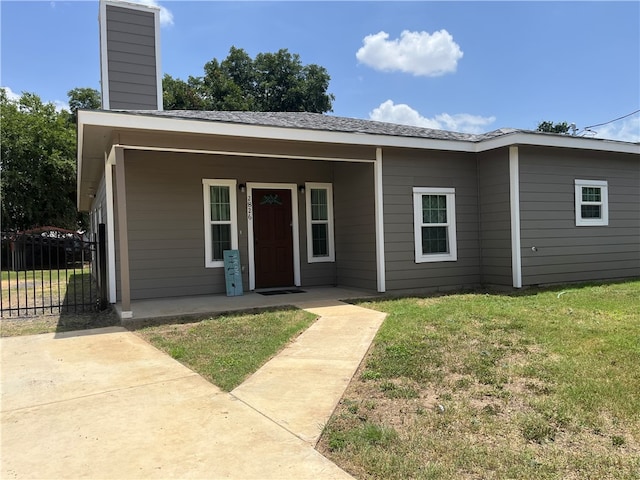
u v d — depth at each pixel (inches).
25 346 213.8
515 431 112.5
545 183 369.7
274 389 145.4
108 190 328.2
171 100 1098.7
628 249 419.8
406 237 357.4
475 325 224.7
